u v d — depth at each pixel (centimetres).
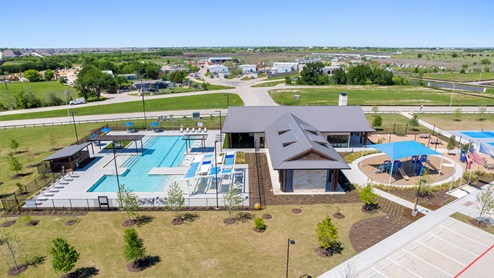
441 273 2238
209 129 6212
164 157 4788
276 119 4962
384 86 12588
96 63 19062
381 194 3431
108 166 4416
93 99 10294
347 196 3397
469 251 2475
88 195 3522
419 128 6112
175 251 2491
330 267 2289
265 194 3459
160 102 9381
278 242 2592
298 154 3400
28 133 6191
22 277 2241
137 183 3875
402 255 2422
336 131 4797
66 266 2134
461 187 3562
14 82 15975
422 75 15938
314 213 3048
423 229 2761
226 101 9219
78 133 6119
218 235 2702
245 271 2261
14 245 2358
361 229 2764
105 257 2431
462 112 7494
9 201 3341
